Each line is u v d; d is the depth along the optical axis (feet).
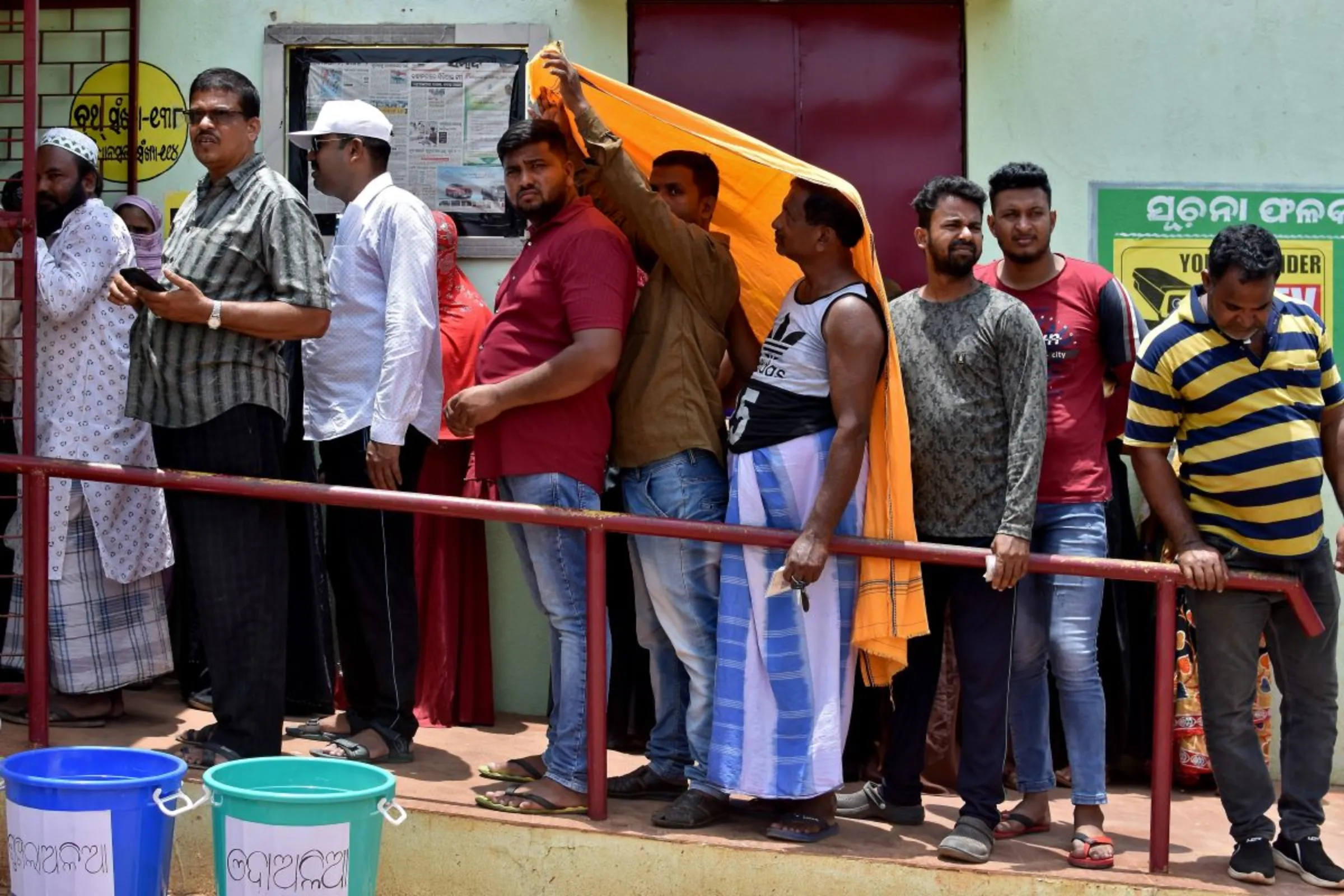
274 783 11.20
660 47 17.11
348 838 10.44
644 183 13.00
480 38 17.07
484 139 17.11
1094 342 14.29
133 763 11.48
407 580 14.69
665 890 12.57
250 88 13.60
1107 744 15.97
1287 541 12.89
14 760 11.05
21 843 10.69
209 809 12.97
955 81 17.11
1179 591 15.98
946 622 15.47
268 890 10.27
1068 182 17.10
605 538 13.07
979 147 17.07
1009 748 15.69
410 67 17.16
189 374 13.23
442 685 16.39
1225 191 17.06
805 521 12.80
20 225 13.70
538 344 13.24
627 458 13.44
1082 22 17.10
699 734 13.28
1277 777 16.75
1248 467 12.89
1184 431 13.30
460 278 16.71
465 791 13.62
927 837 13.53
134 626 15.29
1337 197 17.03
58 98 17.38
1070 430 13.98
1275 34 17.08
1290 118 17.08
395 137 17.17
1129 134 17.10
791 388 12.94
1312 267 17.06
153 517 15.38
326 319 13.42
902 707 13.91
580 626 13.23
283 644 13.60
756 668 12.82
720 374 14.65
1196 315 13.03
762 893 12.50
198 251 13.33
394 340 14.06
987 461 13.14
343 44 17.20
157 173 17.39
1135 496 16.74
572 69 12.97
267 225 13.35
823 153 17.11
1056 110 17.10
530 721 16.80
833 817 13.10
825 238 12.87
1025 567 12.51
